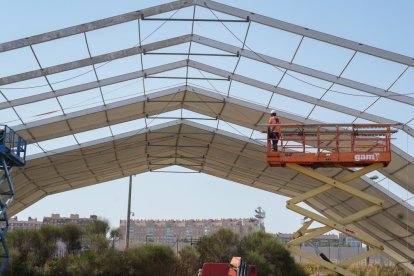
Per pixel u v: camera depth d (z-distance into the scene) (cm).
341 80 2755
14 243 4325
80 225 5009
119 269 4344
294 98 2986
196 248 4894
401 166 3030
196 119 3606
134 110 3388
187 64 2980
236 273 2784
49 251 4419
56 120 3167
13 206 4334
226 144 3906
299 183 4181
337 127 2314
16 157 2767
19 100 2908
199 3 2581
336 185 2316
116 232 4938
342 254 6272
